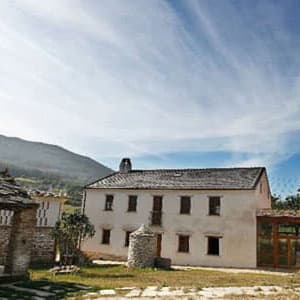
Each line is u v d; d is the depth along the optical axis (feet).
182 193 107.76
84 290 43.34
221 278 62.08
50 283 46.91
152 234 86.43
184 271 77.46
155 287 48.19
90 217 118.21
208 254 100.12
